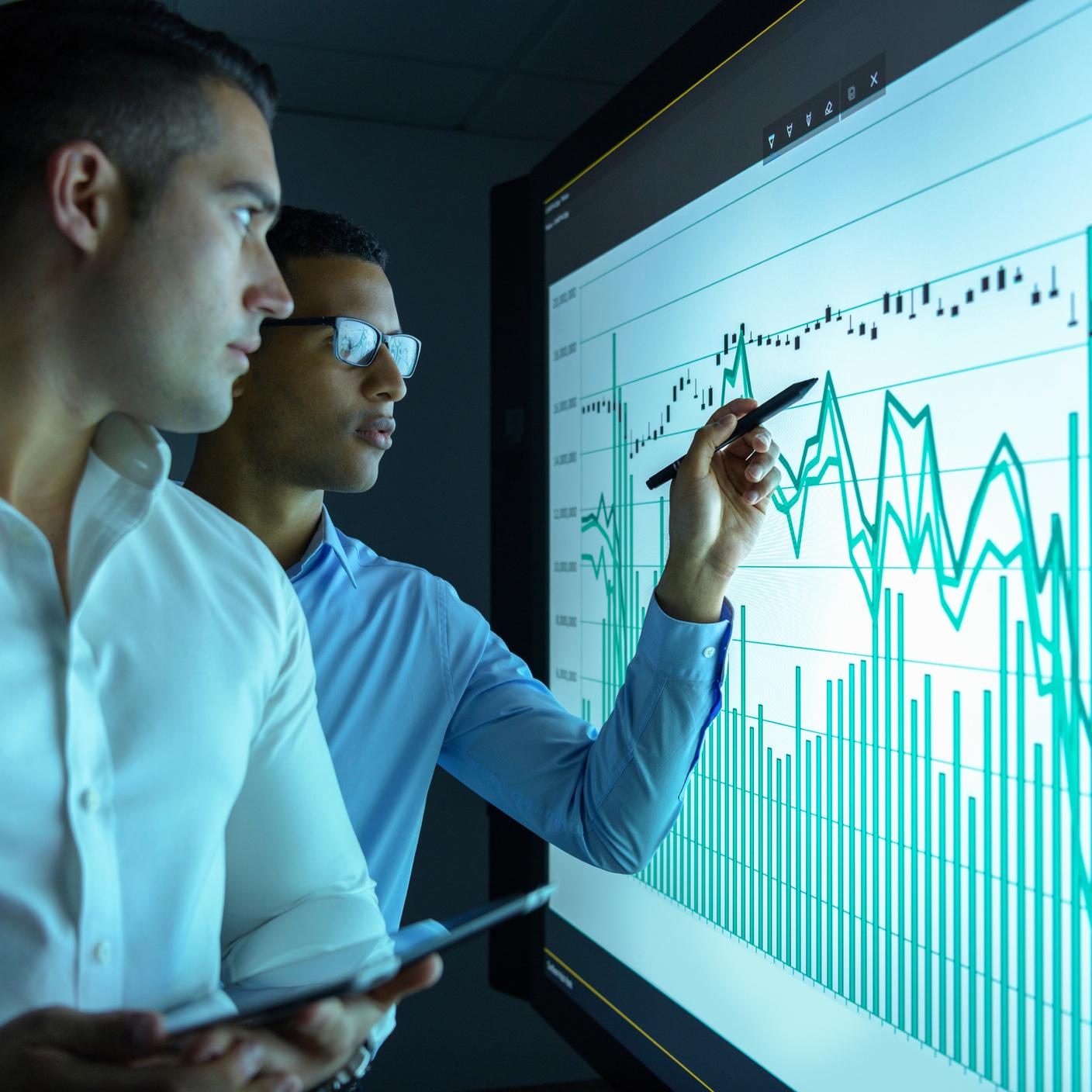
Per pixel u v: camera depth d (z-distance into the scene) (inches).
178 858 26.2
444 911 88.4
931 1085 30.7
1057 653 26.7
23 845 23.8
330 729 44.1
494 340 66.9
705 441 34.7
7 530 24.9
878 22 33.6
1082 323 25.8
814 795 36.5
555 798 42.1
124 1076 19.0
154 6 25.2
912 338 31.9
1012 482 28.1
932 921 30.8
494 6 70.2
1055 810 26.7
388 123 90.7
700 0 69.1
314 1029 21.1
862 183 34.4
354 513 88.7
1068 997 26.2
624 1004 49.9
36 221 23.9
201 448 45.5
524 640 63.8
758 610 40.2
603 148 53.8
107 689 26.0
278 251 43.2
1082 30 25.9
